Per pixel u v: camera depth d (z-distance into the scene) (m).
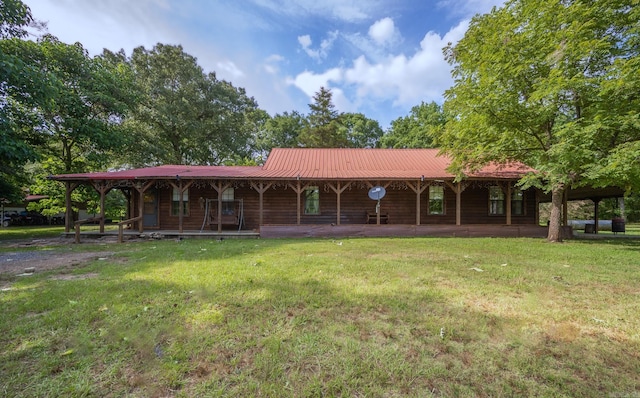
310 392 1.95
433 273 5.14
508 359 2.35
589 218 25.00
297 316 3.17
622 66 7.59
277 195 14.27
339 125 36.44
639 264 6.07
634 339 2.70
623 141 8.96
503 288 4.25
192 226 13.99
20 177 14.84
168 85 23.70
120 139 15.73
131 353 2.42
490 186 13.57
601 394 1.95
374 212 14.31
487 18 10.34
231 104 27.83
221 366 2.25
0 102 11.17
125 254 7.44
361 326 2.93
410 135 32.06
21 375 2.12
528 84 9.80
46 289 4.16
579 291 4.13
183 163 28.33
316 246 8.80
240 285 4.30
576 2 8.51
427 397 1.91
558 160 8.88
